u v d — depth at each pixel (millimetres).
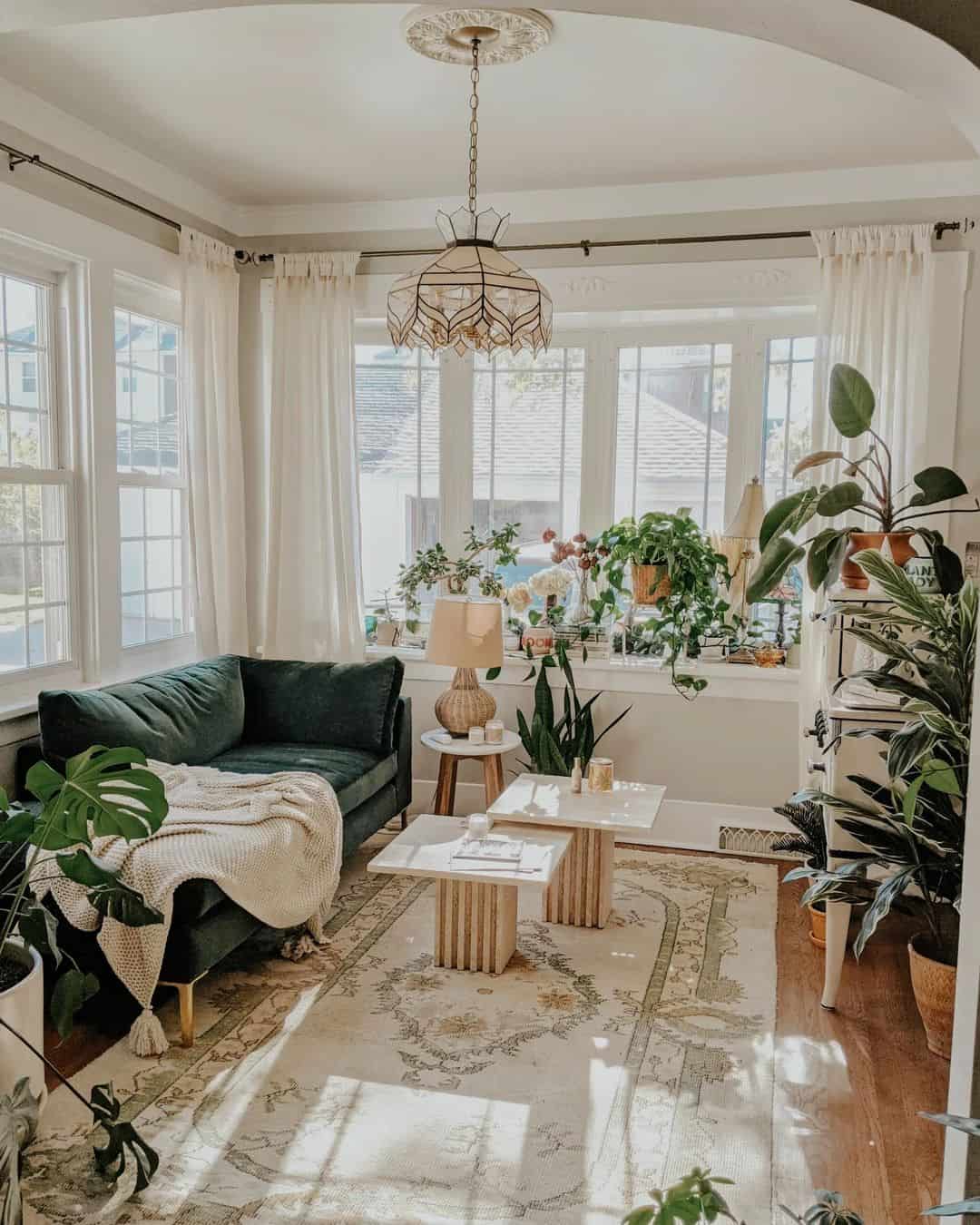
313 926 3584
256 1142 2469
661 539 4629
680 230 4516
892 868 3072
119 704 3703
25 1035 2402
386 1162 2396
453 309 2850
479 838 3408
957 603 3068
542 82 3318
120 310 4273
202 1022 3055
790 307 4543
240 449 4875
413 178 4406
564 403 5109
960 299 4184
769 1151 2471
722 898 4121
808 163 4184
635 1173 2373
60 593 3947
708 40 2990
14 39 3059
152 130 3826
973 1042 1895
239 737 4430
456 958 3438
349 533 4906
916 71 1894
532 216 4645
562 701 4902
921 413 4223
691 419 4996
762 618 4984
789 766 4645
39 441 3859
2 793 2412
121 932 2812
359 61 3182
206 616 4586
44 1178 2328
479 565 5086
